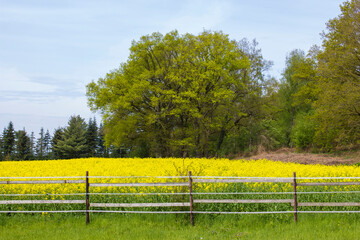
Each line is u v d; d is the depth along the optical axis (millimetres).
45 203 10211
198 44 36812
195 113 35219
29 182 9805
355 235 7988
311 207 9930
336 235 8016
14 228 9000
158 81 37469
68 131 76000
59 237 8133
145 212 9227
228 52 36562
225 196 10188
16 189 11344
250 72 40688
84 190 11211
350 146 35688
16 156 76688
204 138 39531
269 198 10266
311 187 11008
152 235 8250
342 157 32188
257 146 45469
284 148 45281
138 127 38281
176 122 39125
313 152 38281
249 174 13508
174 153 39844
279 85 45750
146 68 39094
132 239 7969
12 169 18062
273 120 49312
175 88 37344
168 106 36281
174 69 35906
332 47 29406
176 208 9578
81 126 81938
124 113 37156
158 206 9789
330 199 10312
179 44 37938
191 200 9242
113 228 8844
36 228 8906
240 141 48125
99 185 9633
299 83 47875
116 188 11250
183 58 36156
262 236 8172
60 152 74188
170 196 10156
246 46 42094
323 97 28109
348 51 26203
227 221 9281
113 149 73312
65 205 10211
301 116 43062
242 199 9570
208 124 37781
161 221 9438
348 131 28344
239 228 8906
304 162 30391
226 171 14492
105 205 9484
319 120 30734
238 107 41250
